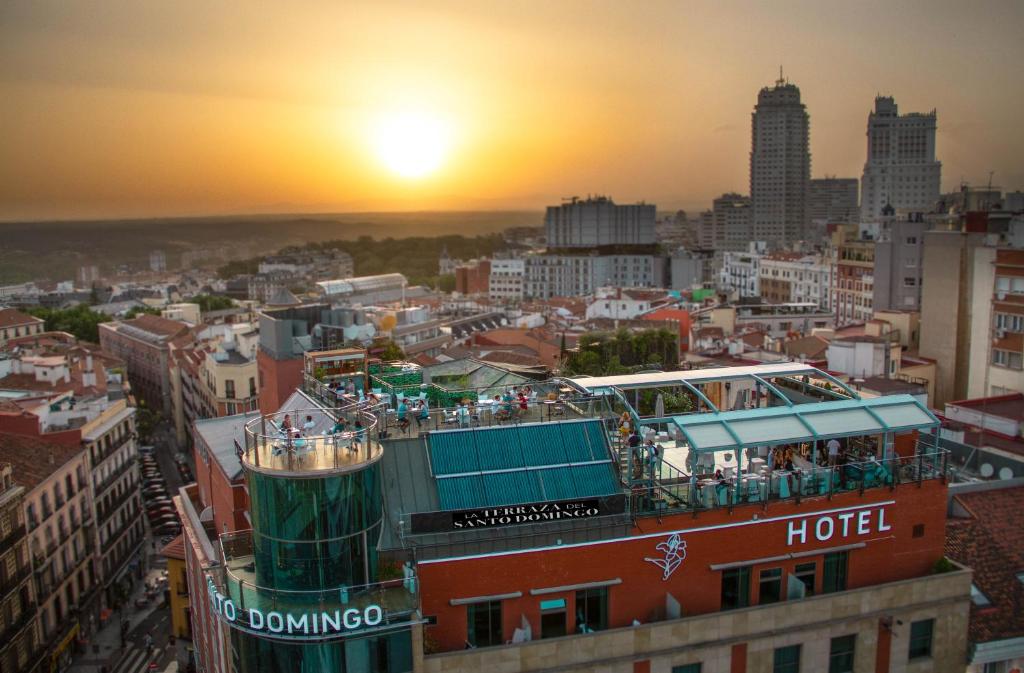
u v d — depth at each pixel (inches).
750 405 2230.6
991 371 4215.1
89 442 3964.1
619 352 4067.4
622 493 1663.4
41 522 3410.4
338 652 1435.8
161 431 7209.6
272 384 2844.5
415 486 1621.6
